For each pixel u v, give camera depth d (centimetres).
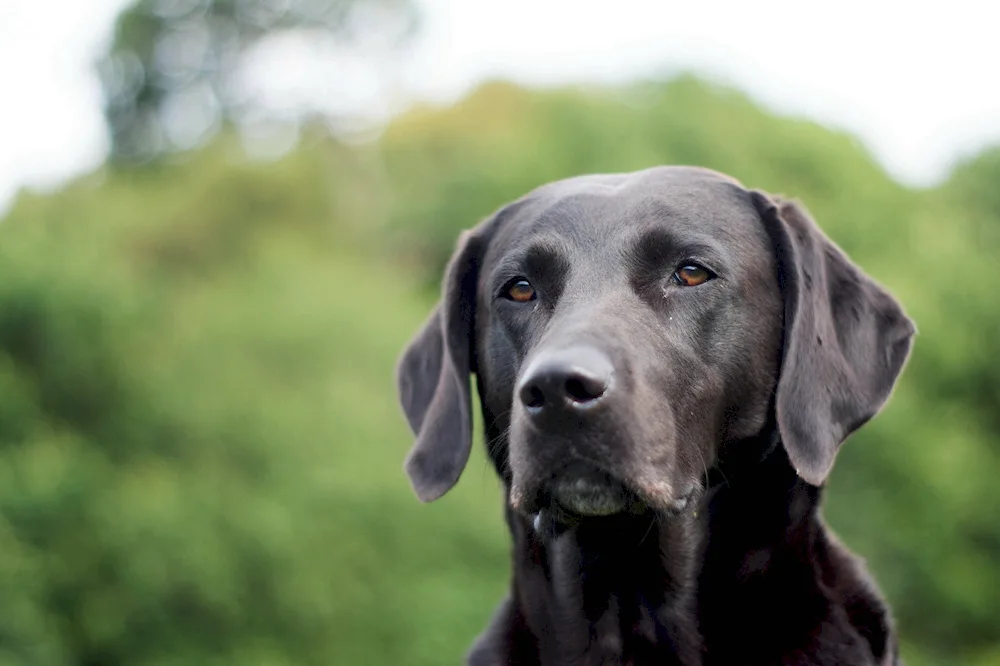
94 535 1611
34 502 1588
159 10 4297
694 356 350
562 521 338
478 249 407
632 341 334
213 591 1599
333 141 3853
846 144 3131
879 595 372
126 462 1752
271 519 1669
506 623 385
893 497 1941
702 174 384
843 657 350
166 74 4403
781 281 371
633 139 2945
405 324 2138
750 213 375
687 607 361
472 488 1830
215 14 4247
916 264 2334
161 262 2573
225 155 3206
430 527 1767
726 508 361
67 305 1739
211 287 2167
